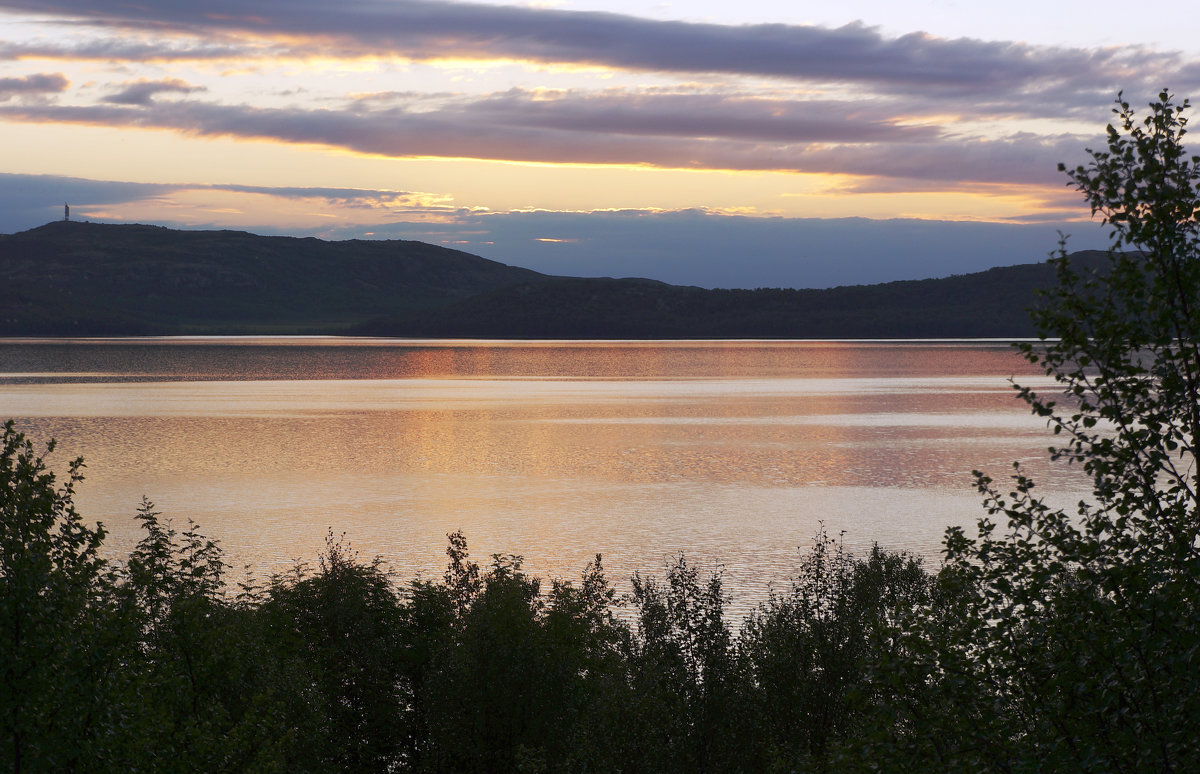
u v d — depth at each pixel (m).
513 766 38.03
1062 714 13.92
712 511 139.12
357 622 43.44
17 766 17.28
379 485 162.38
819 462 186.00
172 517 132.25
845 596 34.84
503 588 40.91
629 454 197.25
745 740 31.09
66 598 17.84
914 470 175.25
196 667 27.98
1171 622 13.32
